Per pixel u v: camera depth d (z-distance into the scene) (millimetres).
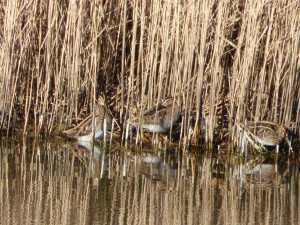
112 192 11688
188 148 14383
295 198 11609
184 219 10430
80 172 12875
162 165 13617
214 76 14164
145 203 11133
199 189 11984
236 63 14164
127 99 14523
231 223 10312
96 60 14969
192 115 14945
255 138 14273
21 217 10297
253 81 14844
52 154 14133
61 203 11031
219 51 14078
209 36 15109
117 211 10711
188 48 14352
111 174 12820
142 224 10156
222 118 14953
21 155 13961
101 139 15164
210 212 10789
